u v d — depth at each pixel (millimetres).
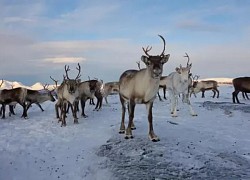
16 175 2703
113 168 2619
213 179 2348
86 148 3289
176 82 4855
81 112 5812
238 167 2602
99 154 3027
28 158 3078
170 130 3824
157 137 3334
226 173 2467
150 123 3344
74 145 3447
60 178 2604
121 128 3775
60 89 4957
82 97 5324
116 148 3133
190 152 2947
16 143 3588
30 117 5551
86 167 2764
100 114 5516
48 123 4793
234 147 3170
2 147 3432
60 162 2947
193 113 4926
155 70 3049
